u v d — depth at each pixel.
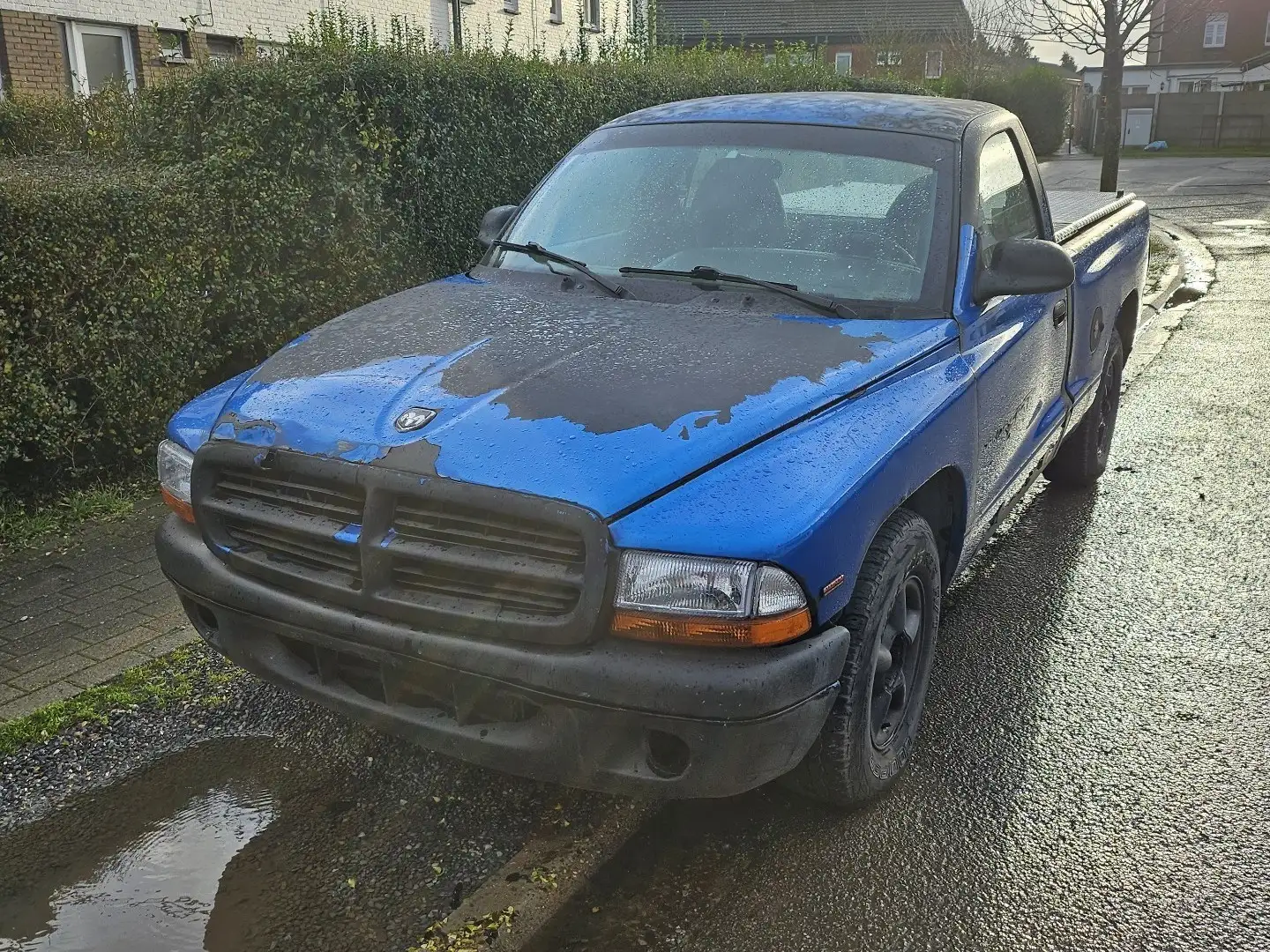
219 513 3.04
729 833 3.18
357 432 2.86
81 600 4.62
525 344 3.21
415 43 8.29
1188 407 7.86
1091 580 5.04
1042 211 4.71
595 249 3.99
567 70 9.58
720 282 3.70
